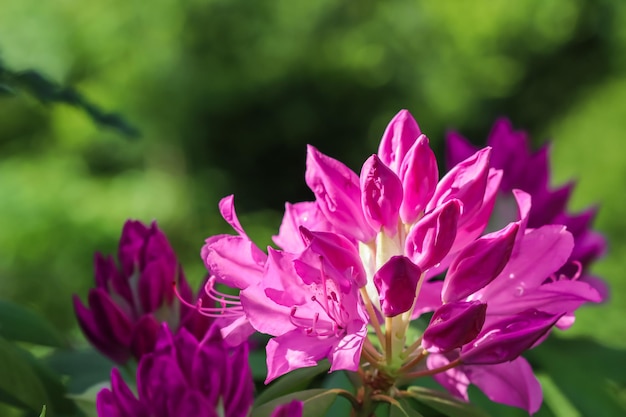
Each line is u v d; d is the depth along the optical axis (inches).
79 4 140.6
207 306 21.5
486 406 24.6
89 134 146.5
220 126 160.9
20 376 21.7
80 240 101.8
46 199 113.0
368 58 166.6
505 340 19.5
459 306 19.3
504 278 20.0
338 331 19.5
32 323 24.8
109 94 145.6
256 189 168.4
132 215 125.9
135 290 22.9
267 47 159.2
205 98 154.6
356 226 20.1
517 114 179.9
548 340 27.0
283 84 163.3
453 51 170.1
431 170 19.8
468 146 27.5
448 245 19.4
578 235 27.9
